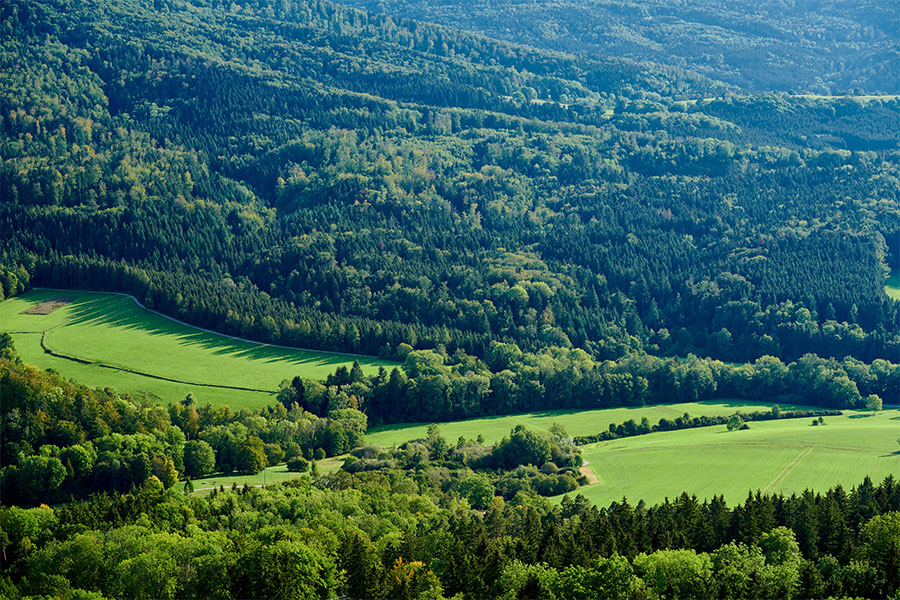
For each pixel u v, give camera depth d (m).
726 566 170.62
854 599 160.88
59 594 171.88
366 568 173.50
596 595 164.38
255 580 168.50
